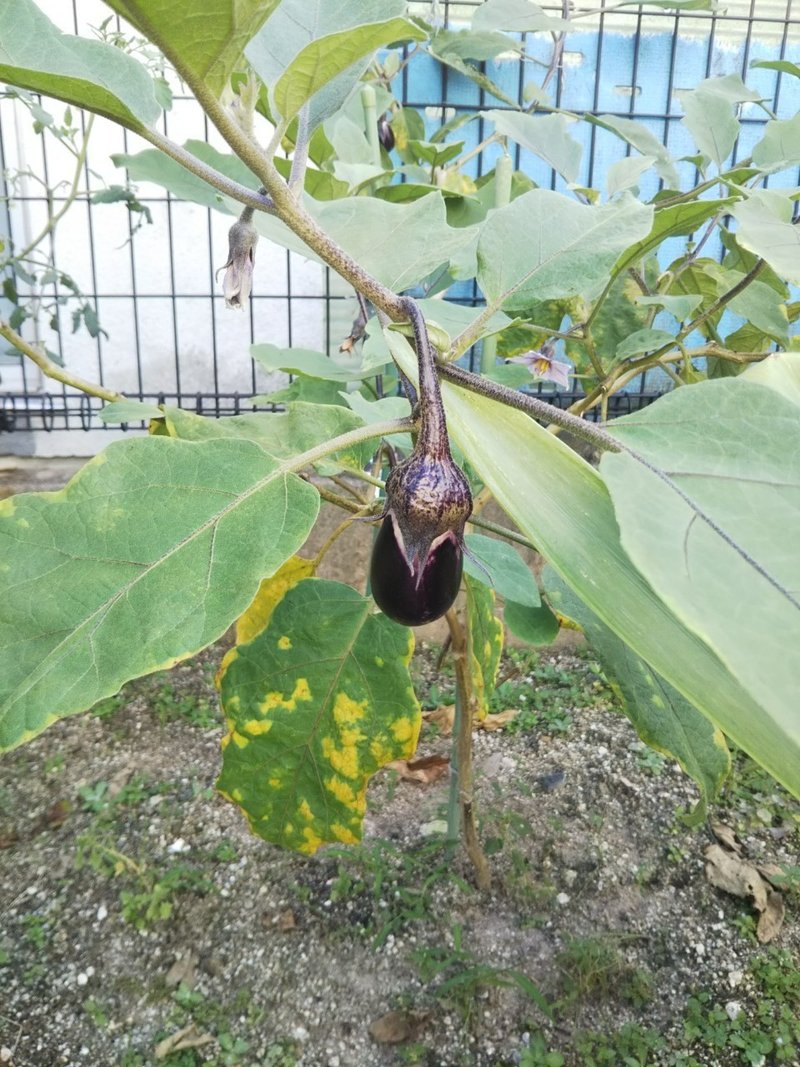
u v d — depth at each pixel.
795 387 0.46
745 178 0.88
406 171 1.32
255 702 0.80
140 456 0.41
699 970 1.17
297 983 1.15
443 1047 1.07
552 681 1.88
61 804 1.48
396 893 1.27
